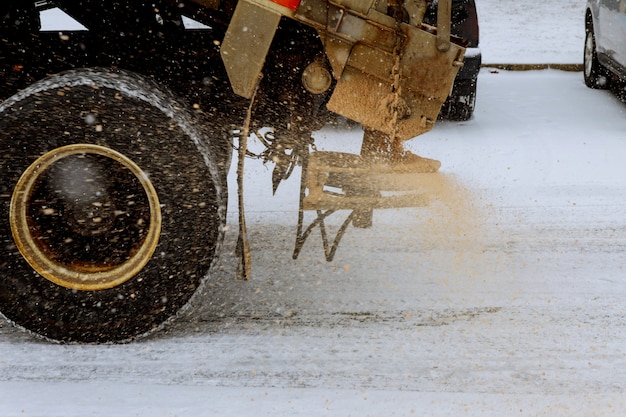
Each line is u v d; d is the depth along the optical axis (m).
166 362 6.70
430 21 11.13
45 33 8.11
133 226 7.02
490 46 23.00
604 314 7.62
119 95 6.54
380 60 6.75
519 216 10.49
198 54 8.01
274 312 7.67
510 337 7.14
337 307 7.78
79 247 6.97
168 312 6.93
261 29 6.74
